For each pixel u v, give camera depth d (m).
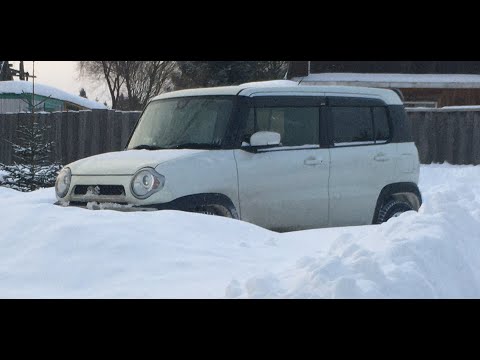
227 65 34.94
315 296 4.24
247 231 6.21
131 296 4.48
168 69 45.25
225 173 7.92
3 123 19.84
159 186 7.53
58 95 31.33
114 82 46.06
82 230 5.36
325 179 8.66
